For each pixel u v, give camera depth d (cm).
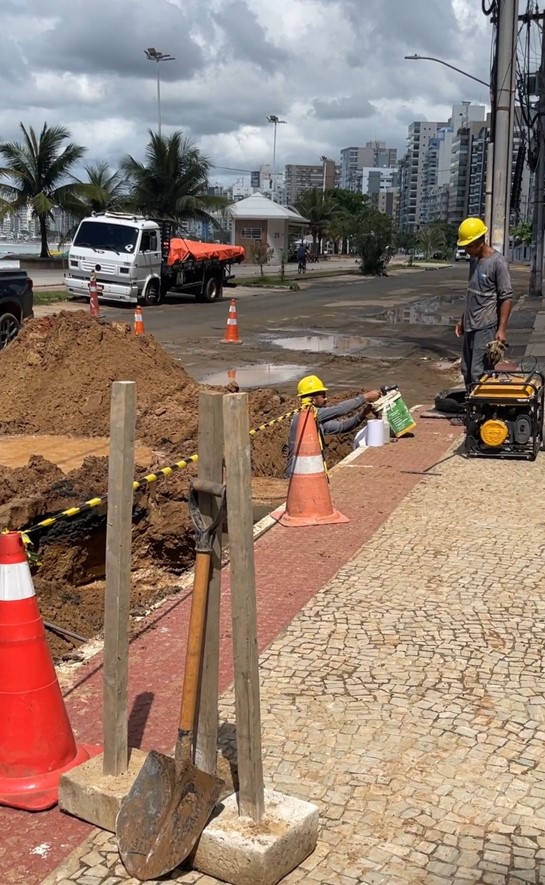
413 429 1012
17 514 588
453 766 354
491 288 930
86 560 647
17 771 335
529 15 2378
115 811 313
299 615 498
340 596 526
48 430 984
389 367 1630
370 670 434
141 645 466
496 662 442
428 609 506
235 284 4072
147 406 998
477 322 938
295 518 666
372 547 612
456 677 427
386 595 527
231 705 402
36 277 3956
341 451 984
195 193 4544
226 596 524
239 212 6009
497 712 394
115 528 306
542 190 3391
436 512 691
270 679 425
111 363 1076
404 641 466
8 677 334
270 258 5878
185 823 291
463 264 9394
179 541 677
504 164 1378
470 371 961
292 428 717
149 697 409
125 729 327
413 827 317
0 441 930
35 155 4503
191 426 927
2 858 304
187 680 296
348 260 8219
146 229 2670
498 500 722
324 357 1731
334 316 2689
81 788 321
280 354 1772
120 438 300
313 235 7775
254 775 295
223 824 296
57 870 297
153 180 4438
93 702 408
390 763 356
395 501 723
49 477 678
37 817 326
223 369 1562
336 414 919
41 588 584
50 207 4481
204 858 293
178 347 1841
